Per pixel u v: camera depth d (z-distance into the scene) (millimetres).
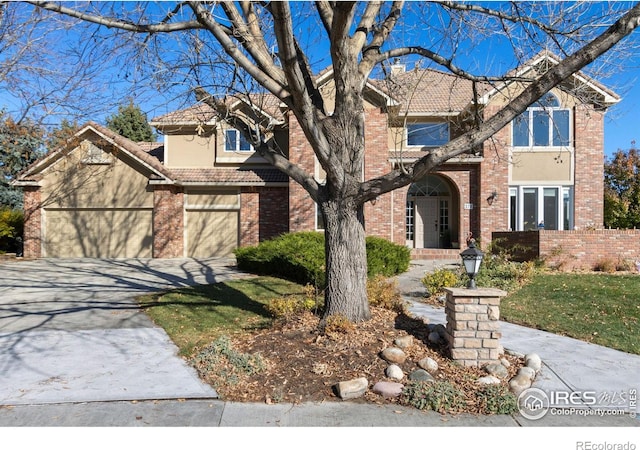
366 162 17969
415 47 7465
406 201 19906
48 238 19797
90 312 8680
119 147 19078
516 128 18000
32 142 20391
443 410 4445
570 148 17906
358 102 6289
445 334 5914
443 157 5633
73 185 19766
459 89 19328
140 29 5941
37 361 5797
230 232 20016
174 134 20438
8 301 9789
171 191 19406
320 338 5844
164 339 6820
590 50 5012
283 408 4453
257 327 7145
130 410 4398
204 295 10109
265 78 6105
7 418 4223
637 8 4777
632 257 12898
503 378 5137
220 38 5809
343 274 6344
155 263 17344
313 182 6590
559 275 11742
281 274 13133
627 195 23594
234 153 20375
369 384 4902
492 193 17875
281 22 5117
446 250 17953
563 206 17969
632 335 6902
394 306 7352
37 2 5371
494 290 5445
